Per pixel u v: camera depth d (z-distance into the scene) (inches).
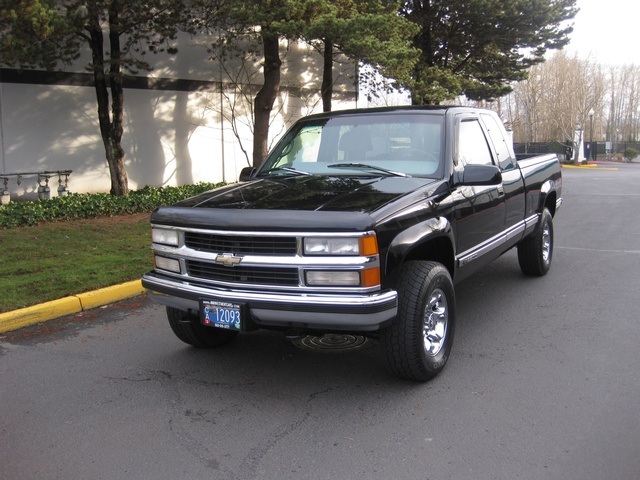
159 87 574.9
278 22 431.2
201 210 159.2
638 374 171.9
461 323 221.8
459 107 211.2
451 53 800.3
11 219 384.5
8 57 373.4
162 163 584.4
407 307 154.3
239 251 151.3
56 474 126.6
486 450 131.6
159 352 200.2
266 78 548.1
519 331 211.8
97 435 143.6
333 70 719.7
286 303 143.3
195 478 123.6
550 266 308.0
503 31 741.9
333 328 145.3
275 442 137.7
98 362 192.5
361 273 140.6
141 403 161.0
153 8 450.3
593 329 212.2
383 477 122.2
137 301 262.8
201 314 156.5
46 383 176.2
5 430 147.3
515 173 239.8
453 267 179.2
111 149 481.4
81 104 523.2
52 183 514.6
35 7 324.5
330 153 206.4
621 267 309.3
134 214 451.5
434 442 135.7
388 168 190.2
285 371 180.2
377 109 212.1
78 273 285.7
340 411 152.5
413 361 157.1
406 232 152.2
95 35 450.9
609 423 142.9
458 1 687.7
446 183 177.8
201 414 153.4
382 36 487.5
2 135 484.7
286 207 151.3
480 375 173.0
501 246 222.4
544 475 121.4
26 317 230.4
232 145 637.3
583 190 774.5
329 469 125.6
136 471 127.0
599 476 120.7
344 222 140.6
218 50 606.2
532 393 160.6
